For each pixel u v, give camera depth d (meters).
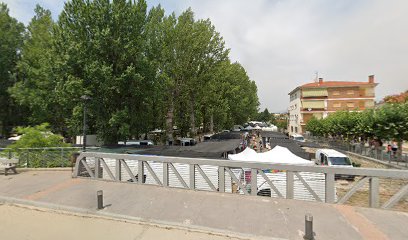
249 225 5.14
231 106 43.28
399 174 5.59
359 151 23.02
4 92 31.11
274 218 5.45
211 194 7.10
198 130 42.56
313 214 5.60
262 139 31.17
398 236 4.56
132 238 4.82
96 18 18.61
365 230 4.81
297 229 4.93
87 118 20.03
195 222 5.33
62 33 18.67
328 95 48.97
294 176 7.05
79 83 17.19
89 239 4.82
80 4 18.84
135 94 19.75
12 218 5.92
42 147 12.95
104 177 9.38
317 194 6.80
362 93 46.97
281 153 12.50
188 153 12.53
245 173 8.33
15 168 10.41
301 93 50.81
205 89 28.92
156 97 22.16
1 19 30.47
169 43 24.64
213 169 8.05
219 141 18.45
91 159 9.70
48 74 21.55
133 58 19.89
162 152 12.76
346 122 26.19
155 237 4.84
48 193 7.48
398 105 17.98
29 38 32.06
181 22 25.05
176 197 6.90
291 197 6.66
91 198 6.97
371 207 5.92
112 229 5.23
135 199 6.80
